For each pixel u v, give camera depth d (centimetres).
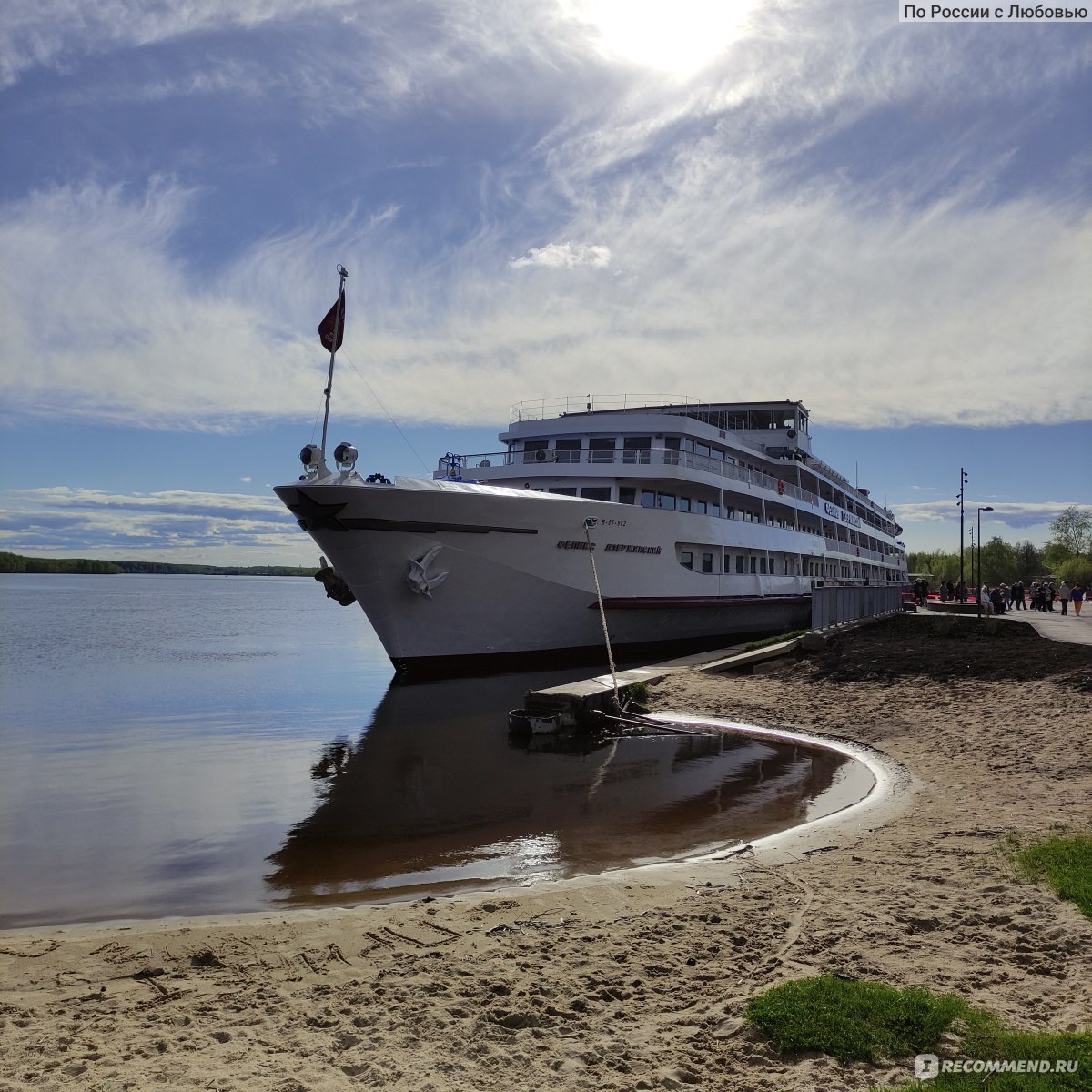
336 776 1365
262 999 550
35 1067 453
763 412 3975
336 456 2058
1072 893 676
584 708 1728
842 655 2292
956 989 520
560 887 792
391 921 702
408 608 2231
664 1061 446
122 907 802
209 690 2588
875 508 6169
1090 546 12625
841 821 1007
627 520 2503
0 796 1250
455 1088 424
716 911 694
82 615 7394
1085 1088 396
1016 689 1806
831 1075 422
